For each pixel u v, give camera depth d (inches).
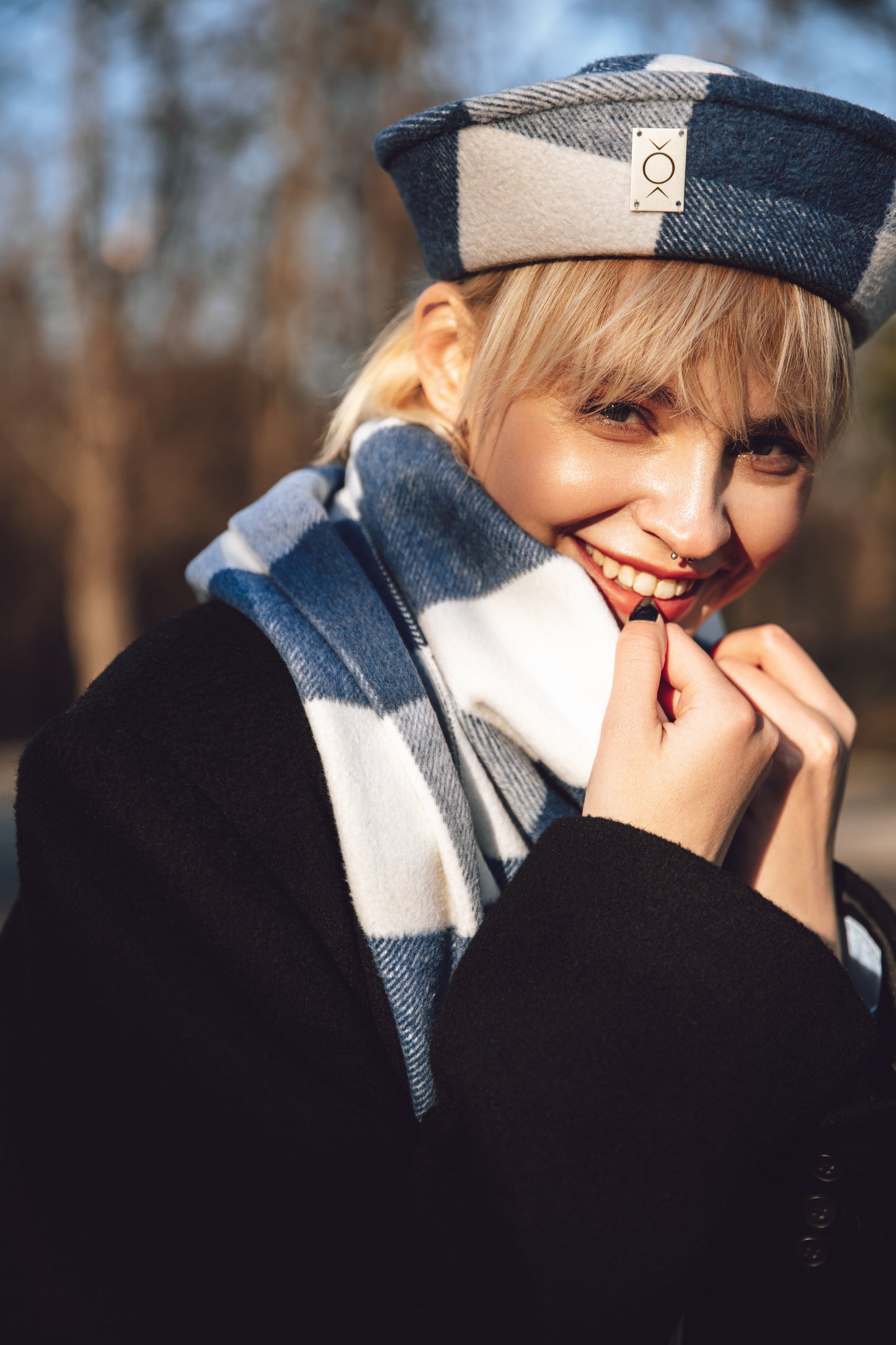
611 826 32.9
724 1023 30.6
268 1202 29.7
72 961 30.8
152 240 472.1
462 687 37.9
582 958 31.2
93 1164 29.8
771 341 35.4
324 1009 31.0
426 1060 32.8
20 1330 31.6
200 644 35.2
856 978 44.5
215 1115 29.7
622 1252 28.2
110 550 512.1
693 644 37.3
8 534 656.4
